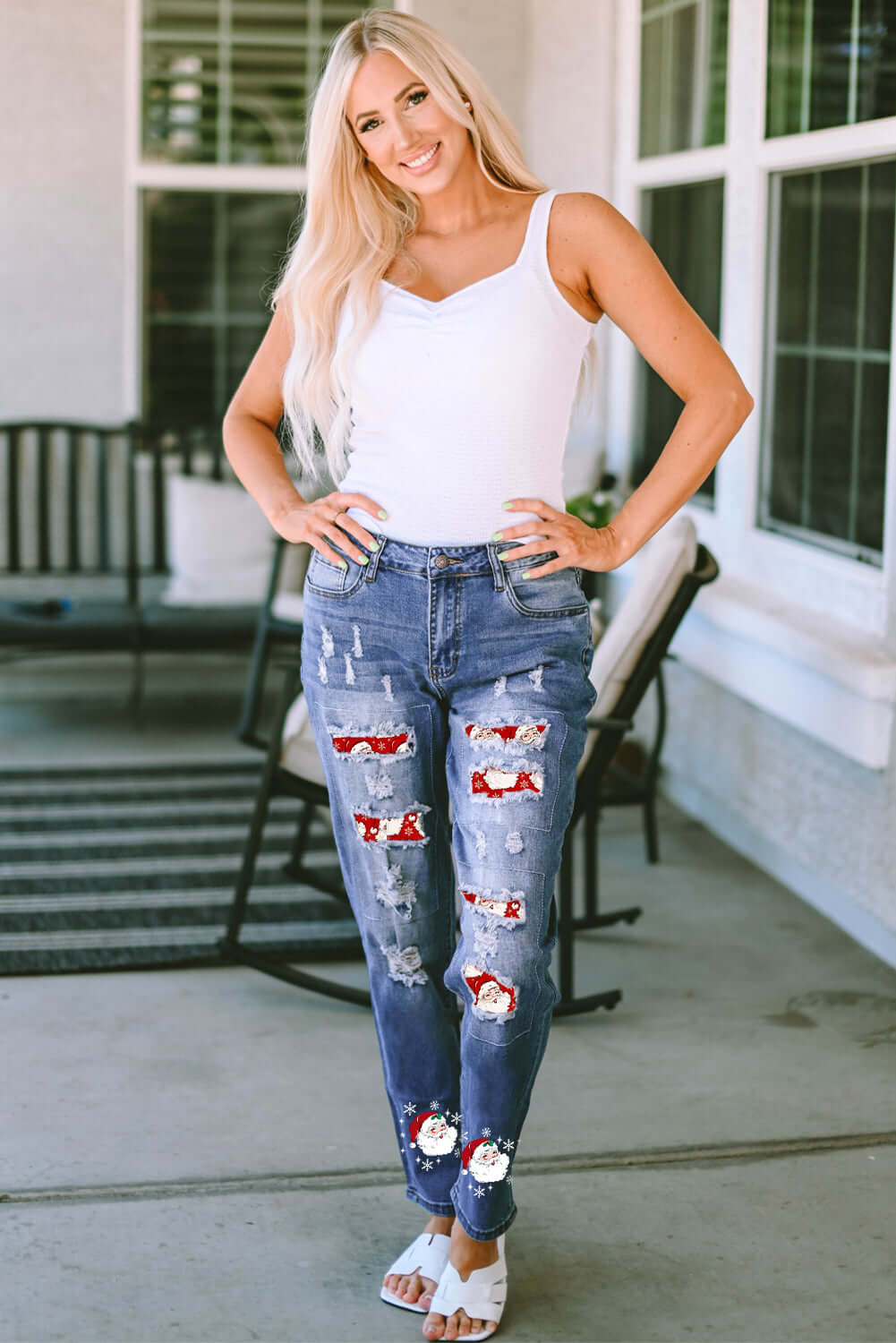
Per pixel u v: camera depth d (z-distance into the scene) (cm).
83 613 493
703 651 411
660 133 471
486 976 192
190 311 579
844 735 334
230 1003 312
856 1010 309
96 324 565
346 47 191
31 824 421
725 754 415
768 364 400
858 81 344
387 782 198
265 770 316
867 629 345
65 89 551
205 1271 215
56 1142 251
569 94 518
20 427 555
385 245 193
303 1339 199
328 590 197
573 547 190
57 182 555
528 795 192
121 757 494
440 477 190
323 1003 313
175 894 369
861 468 351
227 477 577
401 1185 239
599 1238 224
